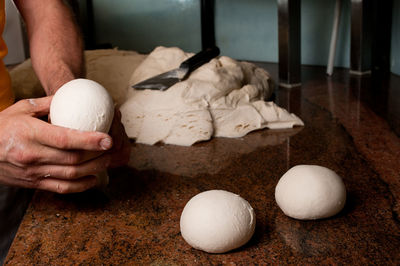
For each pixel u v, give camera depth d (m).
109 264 0.62
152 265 0.62
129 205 0.80
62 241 0.69
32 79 1.49
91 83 0.68
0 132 0.61
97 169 0.67
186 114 1.14
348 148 1.03
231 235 0.61
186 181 0.90
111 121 0.68
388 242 0.63
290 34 1.71
